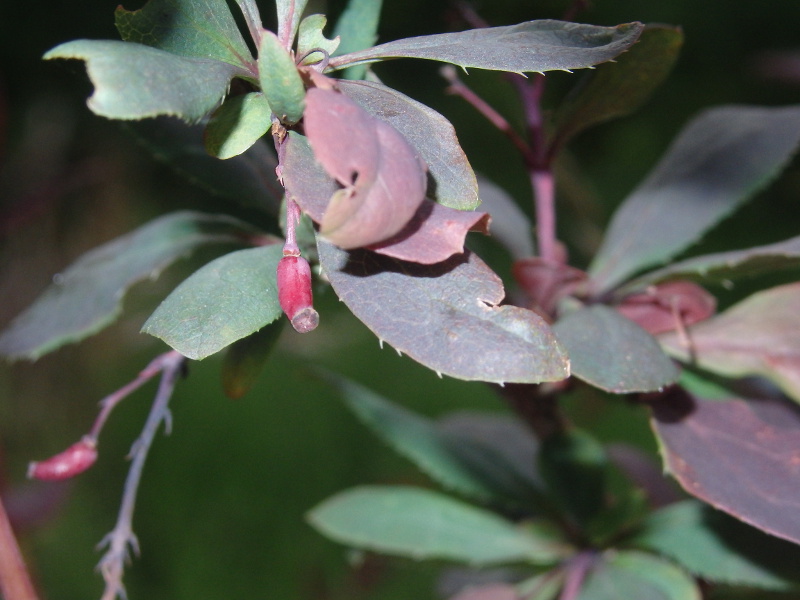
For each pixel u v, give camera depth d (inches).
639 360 11.5
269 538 35.2
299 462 38.2
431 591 29.8
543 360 10.3
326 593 32.6
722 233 54.8
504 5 47.9
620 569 13.3
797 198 54.3
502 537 14.1
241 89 10.9
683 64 61.2
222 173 12.4
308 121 9.9
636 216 14.2
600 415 21.4
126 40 10.8
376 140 10.0
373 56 10.9
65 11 51.7
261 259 11.0
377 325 10.4
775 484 11.8
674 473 11.8
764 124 14.2
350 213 9.8
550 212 13.4
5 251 48.0
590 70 12.4
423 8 41.3
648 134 60.2
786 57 24.5
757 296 12.7
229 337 10.5
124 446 40.3
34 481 19.6
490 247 30.4
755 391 14.3
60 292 13.1
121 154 55.5
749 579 12.9
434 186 10.7
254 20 10.9
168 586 33.9
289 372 43.2
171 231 13.0
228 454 38.5
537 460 13.8
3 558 11.7
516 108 20.0
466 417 15.9
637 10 58.8
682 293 12.7
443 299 10.5
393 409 15.2
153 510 36.7
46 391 45.4
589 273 14.0
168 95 9.9
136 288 49.7
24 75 53.8
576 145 60.7
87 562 34.2
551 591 13.5
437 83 50.2
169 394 11.7
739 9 58.4
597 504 13.6
